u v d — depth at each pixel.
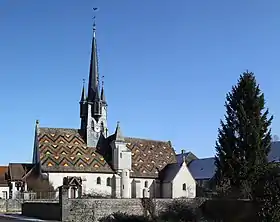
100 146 81.06
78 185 71.62
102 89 85.12
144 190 79.88
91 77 85.00
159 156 85.62
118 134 79.25
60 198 45.75
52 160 74.25
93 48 86.88
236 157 46.50
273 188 30.75
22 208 52.97
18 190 74.81
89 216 46.53
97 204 47.19
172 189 78.38
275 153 80.50
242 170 45.47
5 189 78.38
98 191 75.62
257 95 48.03
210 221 39.81
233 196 39.31
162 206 48.88
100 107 83.44
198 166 98.88
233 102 48.41
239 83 48.56
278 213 30.22
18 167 78.50
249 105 47.78
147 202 48.84
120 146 78.56
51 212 47.03
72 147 78.25
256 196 32.88
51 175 72.69
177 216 44.88
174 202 48.25
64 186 46.00
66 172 73.75
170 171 81.62
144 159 83.00
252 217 33.38
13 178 76.12
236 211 36.25
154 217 46.00
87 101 83.31
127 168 78.25
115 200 48.12
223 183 43.97
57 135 79.12
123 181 77.62
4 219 45.88
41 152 74.94
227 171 46.69
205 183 90.44
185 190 79.50
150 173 80.94
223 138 48.16
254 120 47.06
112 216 46.19
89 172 75.44
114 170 77.88
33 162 80.38
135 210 48.66
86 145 80.00
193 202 47.56
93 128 81.81
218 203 39.72
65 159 75.31
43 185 71.75
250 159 45.81
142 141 86.75
